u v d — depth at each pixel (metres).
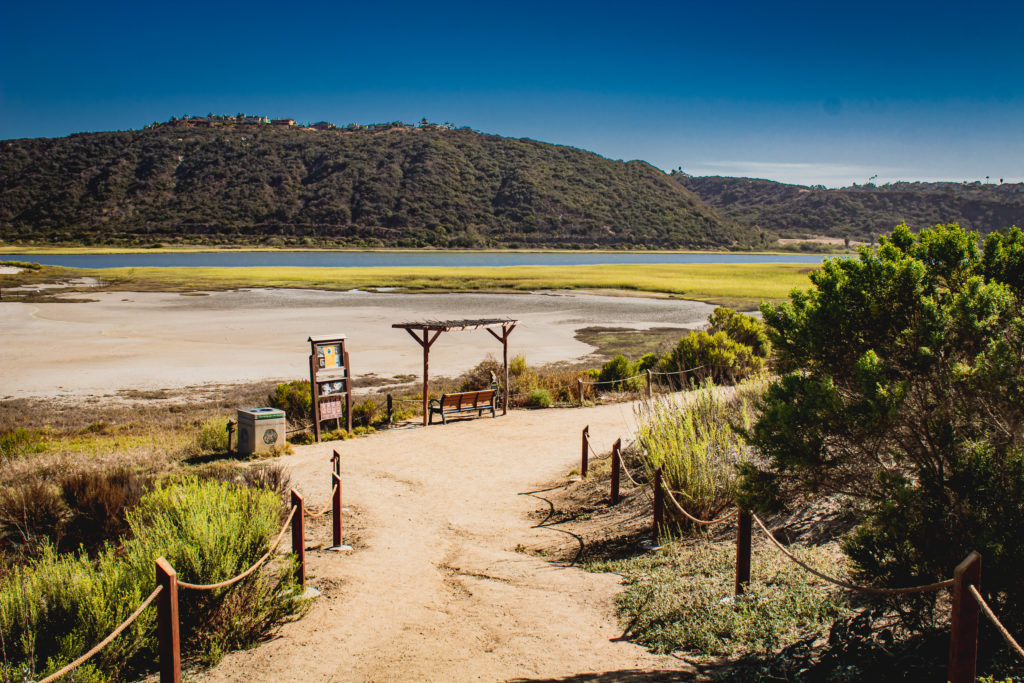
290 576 6.75
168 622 4.57
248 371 28.11
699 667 4.77
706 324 42.81
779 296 59.06
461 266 100.69
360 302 53.03
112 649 5.23
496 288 64.25
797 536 7.08
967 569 3.31
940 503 4.28
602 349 34.00
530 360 31.02
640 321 44.38
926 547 4.25
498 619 6.27
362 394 23.66
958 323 4.50
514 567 7.97
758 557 6.70
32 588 5.47
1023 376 4.08
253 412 14.74
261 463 13.68
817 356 5.03
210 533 5.90
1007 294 4.57
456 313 46.84
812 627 4.99
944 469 4.48
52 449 15.22
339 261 117.62
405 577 7.66
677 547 7.92
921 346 4.49
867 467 4.75
